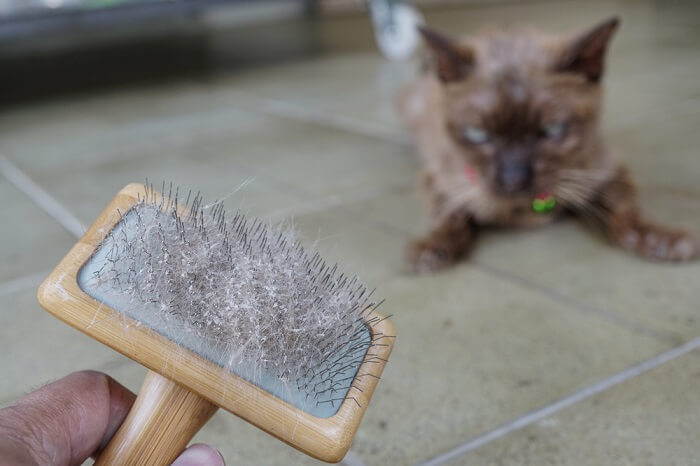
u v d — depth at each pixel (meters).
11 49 2.36
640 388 0.40
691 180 0.74
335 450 0.23
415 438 0.37
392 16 1.64
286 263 0.23
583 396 0.40
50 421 0.24
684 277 0.54
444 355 0.45
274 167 0.91
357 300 0.25
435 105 0.72
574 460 0.35
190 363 0.22
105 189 0.84
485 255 0.62
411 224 0.69
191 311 0.22
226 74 1.64
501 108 0.61
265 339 0.22
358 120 1.13
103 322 0.22
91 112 1.33
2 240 0.70
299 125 1.12
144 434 0.24
